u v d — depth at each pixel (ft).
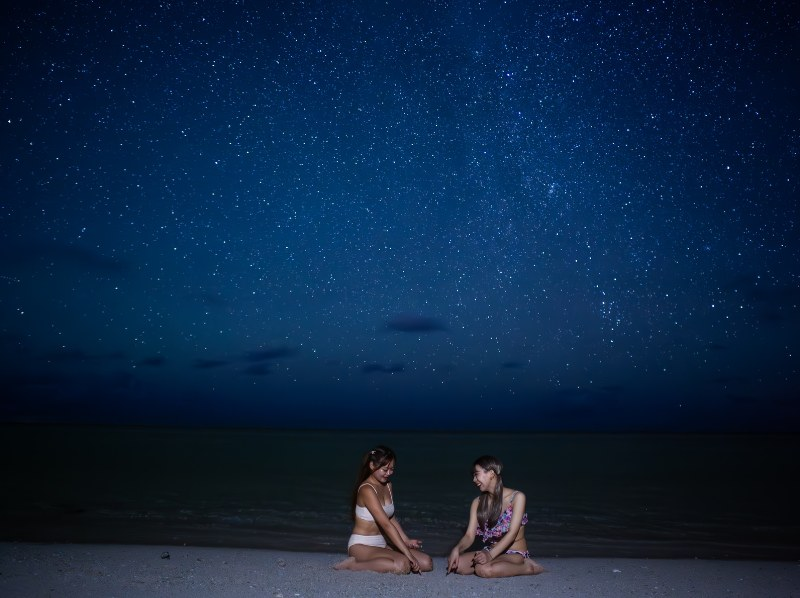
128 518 40.11
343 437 198.59
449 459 99.96
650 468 83.56
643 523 40.73
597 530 38.29
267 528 37.22
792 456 112.27
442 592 20.48
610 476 72.23
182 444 132.57
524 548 24.08
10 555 24.54
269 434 215.31
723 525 40.14
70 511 42.42
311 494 52.03
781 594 20.54
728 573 23.63
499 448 137.90
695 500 51.44
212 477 64.64
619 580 22.38
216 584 20.83
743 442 188.65
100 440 144.87
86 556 24.70
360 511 24.18
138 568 22.79
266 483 59.62
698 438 228.63
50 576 21.27
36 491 52.13
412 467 83.71
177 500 48.26
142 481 60.39
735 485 62.59
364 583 21.44
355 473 69.62
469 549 32.27
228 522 39.09
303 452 108.88
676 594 20.48
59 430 211.00
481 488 24.04
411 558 23.03
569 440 198.80
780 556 30.76
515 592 20.61
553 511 45.55
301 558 25.61
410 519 42.01
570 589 21.06
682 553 31.37
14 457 89.25
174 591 19.84
